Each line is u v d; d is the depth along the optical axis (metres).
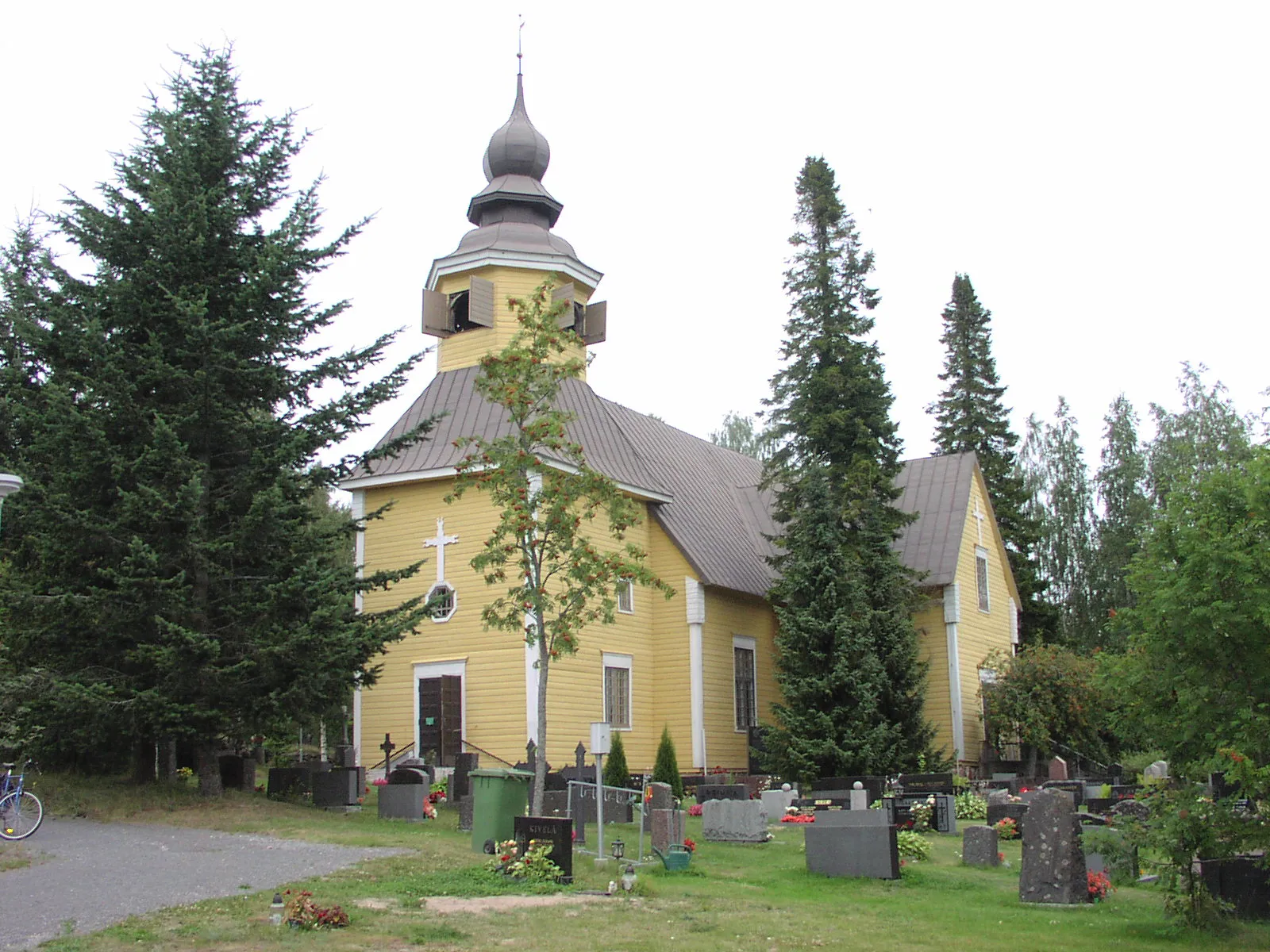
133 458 21.83
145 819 20.17
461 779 24.64
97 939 11.09
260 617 21.95
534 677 29.55
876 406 34.91
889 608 32.62
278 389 23.47
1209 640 14.03
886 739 30.56
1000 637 42.84
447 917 12.74
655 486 35.09
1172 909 13.77
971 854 18.92
